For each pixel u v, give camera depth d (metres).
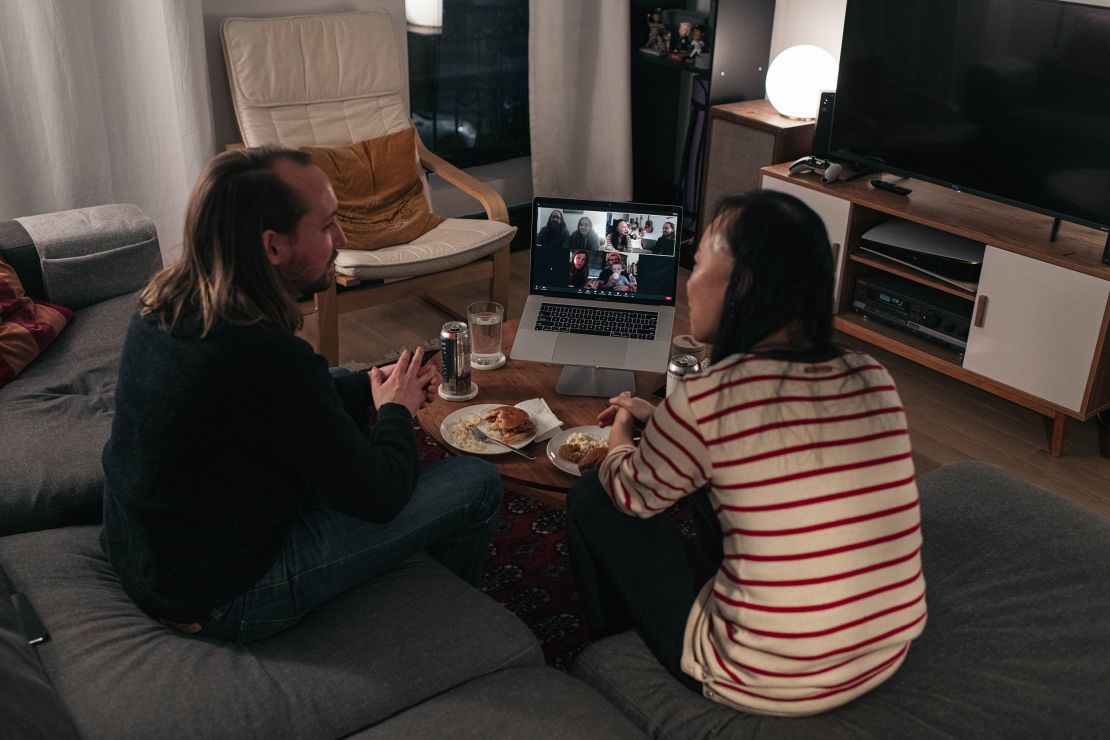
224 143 3.44
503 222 3.28
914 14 2.94
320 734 1.33
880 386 1.24
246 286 1.36
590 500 1.58
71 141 3.00
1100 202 2.64
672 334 2.28
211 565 1.42
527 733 1.30
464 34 4.07
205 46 3.17
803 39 3.77
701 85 3.96
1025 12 2.68
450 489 1.67
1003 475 1.85
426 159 3.49
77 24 2.91
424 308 3.56
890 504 1.22
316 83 3.31
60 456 1.86
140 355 1.38
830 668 1.26
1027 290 2.73
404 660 1.44
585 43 4.05
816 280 1.24
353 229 3.08
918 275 3.04
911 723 1.31
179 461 1.36
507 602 2.07
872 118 3.17
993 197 2.91
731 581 1.26
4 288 2.25
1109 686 1.36
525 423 2.00
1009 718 1.32
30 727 1.09
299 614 1.52
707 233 1.31
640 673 1.44
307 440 1.38
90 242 2.46
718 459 1.22
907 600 1.25
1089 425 2.94
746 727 1.31
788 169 3.42
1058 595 1.54
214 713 1.32
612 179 4.21
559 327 2.28
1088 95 2.60
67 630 1.44
